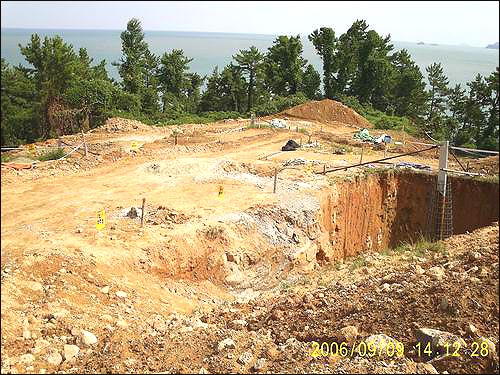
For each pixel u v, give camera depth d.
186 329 10.77
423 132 45.31
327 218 22.70
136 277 13.95
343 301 10.89
